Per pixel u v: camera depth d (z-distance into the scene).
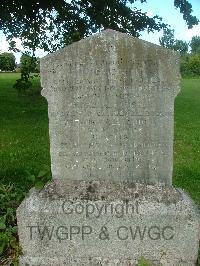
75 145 1.32
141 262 1.23
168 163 1.32
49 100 1.29
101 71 1.26
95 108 1.29
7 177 2.11
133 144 1.31
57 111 1.30
